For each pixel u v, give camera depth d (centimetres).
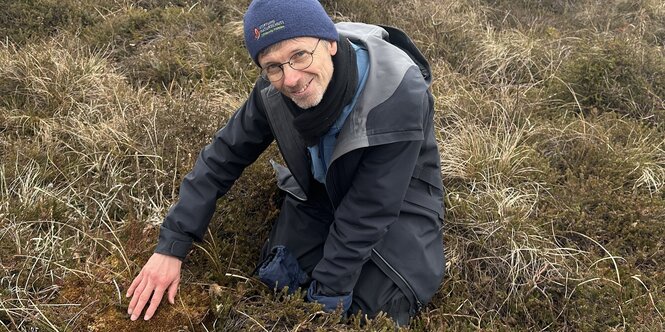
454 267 169
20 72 226
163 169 187
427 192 149
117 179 183
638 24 335
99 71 241
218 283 152
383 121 119
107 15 291
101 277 142
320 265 139
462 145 220
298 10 106
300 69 109
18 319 135
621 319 154
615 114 240
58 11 284
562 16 356
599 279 163
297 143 134
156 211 170
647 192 202
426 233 147
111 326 130
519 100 249
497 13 358
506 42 307
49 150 191
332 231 138
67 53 240
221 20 303
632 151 215
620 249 180
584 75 260
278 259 147
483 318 158
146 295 131
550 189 200
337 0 319
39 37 269
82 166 189
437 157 148
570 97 260
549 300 159
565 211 188
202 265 154
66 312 134
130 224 161
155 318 132
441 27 311
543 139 228
